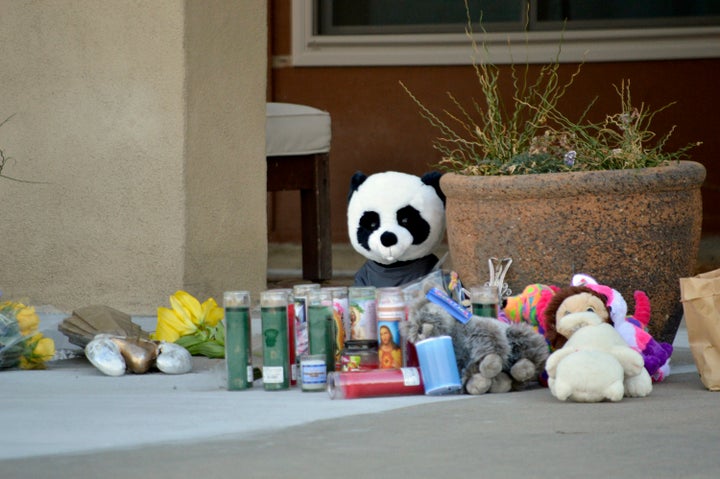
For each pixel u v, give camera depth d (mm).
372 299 8562
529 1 18938
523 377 7984
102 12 12398
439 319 8055
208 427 6730
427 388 7910
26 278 12797
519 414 7156
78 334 10070
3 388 8547
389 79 19234
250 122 13156
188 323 10281
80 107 12523
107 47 12398
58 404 7633
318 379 8219
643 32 18625
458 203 9367
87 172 12539
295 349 8672
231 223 12914
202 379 9023
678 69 18672
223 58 12719
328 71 19328
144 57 12266
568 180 8781
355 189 11148
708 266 17844
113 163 12422
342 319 8656
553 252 8898
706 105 18656
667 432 6539
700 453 5988
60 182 12641
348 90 19312
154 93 12234
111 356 9219
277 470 5621
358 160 19359
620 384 7520
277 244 19344
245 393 8258
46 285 12742
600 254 8859
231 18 12812
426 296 8195
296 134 15227
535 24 19062
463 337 8000
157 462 5801
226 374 8523
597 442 6266
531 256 8969
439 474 5539
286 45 19344
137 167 12320
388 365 8328
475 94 19031
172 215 12195
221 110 12711
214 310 10438
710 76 18625
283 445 6207
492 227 9094
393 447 6152
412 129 19203
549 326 8297
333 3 19453
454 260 9594
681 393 7992
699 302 8062
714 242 18531
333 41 19188
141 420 6973
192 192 12289
